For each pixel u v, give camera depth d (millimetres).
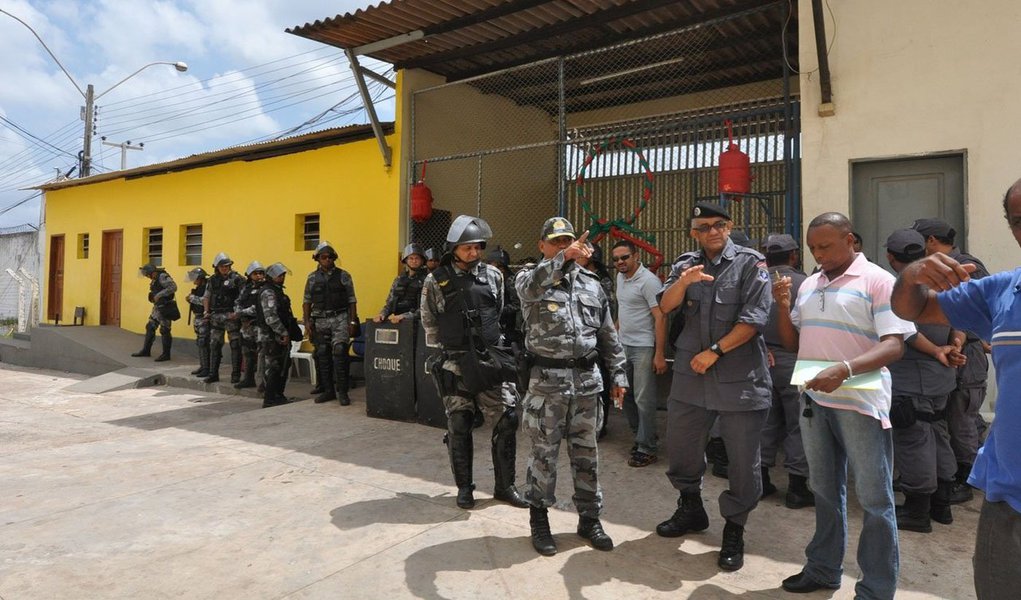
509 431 4000
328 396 7367
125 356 11109
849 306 2693
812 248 2830
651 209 6969
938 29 4871
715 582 2996
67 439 6500
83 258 13680
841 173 5188
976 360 3920
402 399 6312
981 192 4727
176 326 11625
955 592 2889
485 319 3920
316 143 9352
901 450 3566
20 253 19109
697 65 7754
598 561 3217
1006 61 4660
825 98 5180
